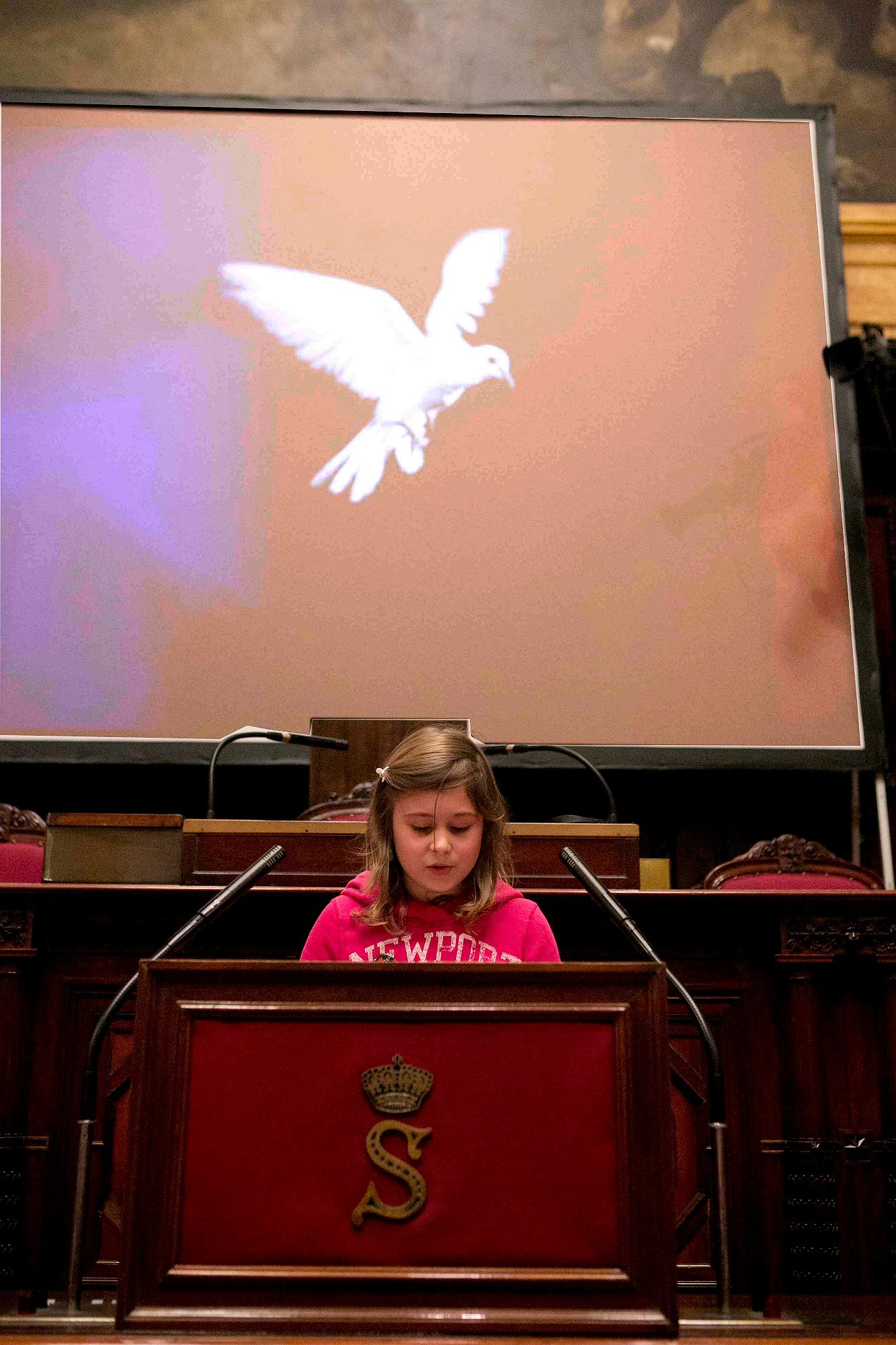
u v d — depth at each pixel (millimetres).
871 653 4406
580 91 5078
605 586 4434
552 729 4309
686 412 4594
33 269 4582
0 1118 2400
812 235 4762
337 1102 1307
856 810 4535
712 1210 1765
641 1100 1315
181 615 4344
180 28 5043
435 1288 1258
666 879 3543
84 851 2598
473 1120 1305
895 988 2551
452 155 4770
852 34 5148
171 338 4562
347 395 4555
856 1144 2469
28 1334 1425
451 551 4441
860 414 4965
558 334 4641
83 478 4430
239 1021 1328
